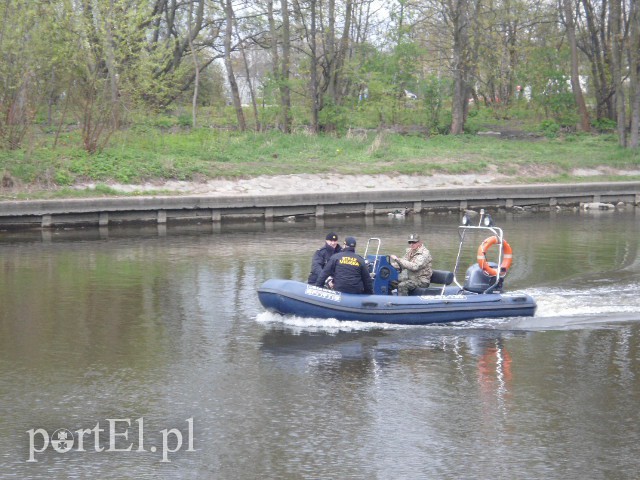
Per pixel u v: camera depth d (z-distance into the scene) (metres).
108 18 35.34
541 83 55.03
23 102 33.88
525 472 9.08
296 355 13.44
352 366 12.85
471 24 52.50
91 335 14.63
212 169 35.19
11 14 33.44
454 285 17.98
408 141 45.66
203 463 9.35
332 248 16.53
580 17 56.31
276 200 32.97
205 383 12.02
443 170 38.94
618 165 42.38
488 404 11.15
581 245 25.36
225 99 59.91
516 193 37.28
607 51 54.06
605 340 14.37
